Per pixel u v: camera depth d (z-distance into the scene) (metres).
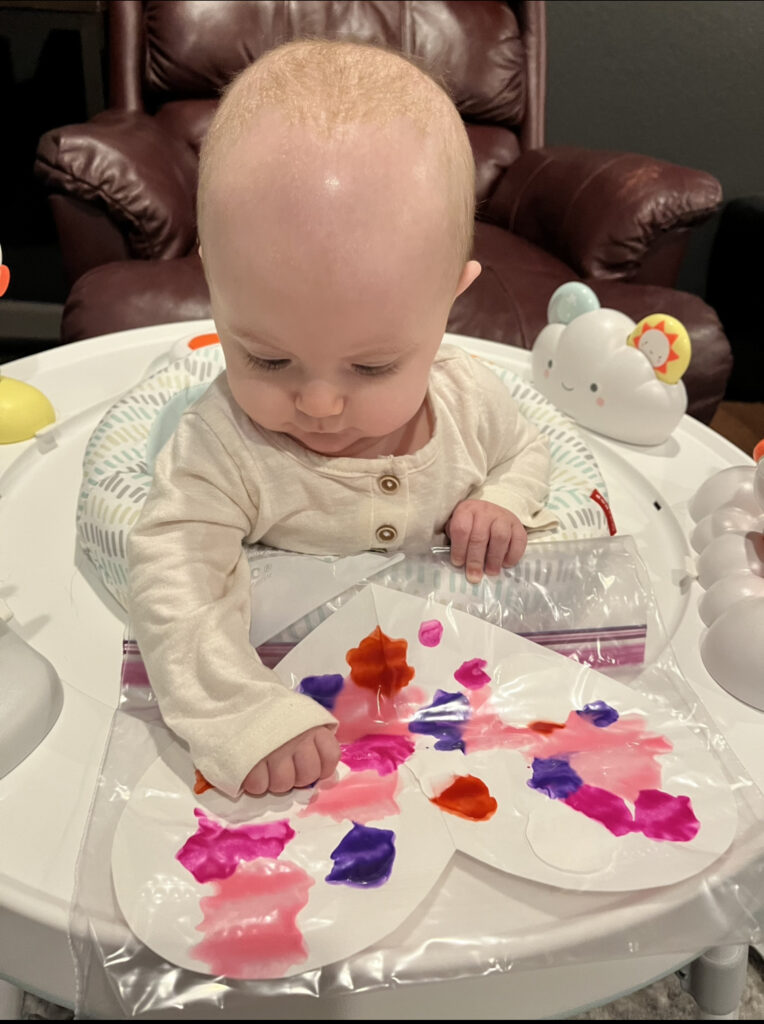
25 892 0.54
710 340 1.38
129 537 0.68
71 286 1.63
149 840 0.57
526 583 0.74
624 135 1.89
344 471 0.69
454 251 0.60
